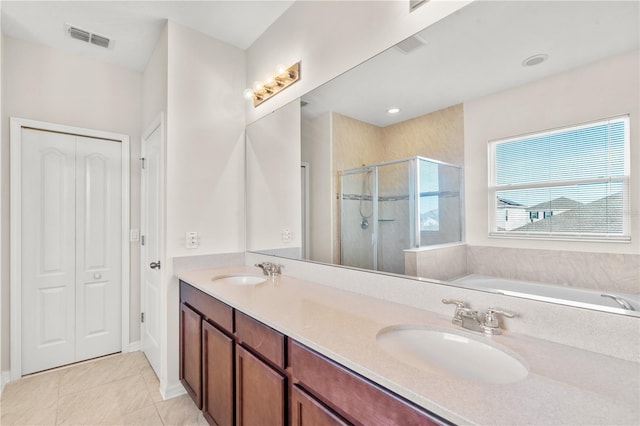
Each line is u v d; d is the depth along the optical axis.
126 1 2.01
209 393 1.71
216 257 2.39
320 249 1.91
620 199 0.88
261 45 2.42
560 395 0.68
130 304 2.86
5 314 2.28
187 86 2.29
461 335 1.06
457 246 1.25
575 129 0.97
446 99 1.30
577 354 0.89
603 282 0.91
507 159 1.13
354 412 0.86
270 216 2.31
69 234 2.58
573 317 0.94
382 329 1.10
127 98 2.89
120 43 2.50
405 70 1.43
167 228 2.17
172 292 2.17
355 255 1.69
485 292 1.14
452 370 1.01
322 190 1.89
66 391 2.16
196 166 2.32
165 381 2.11
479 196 1.20
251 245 2.51
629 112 0.87
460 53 1.24
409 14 1.39
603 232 0.91
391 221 1.51
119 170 2.84
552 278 1.01
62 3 2.01
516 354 0.90
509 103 1.12
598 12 0.93
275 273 2.14
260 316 1.25
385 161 1.54
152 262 2.49
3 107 2.30
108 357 2.71
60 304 2.53
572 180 0.97
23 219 2.38
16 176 2.34
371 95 1.58
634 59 0.86
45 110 2.49
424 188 1.38
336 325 1.14
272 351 1.19
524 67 1.08
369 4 1.57
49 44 2.49
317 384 0.99
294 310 1.32
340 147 1.77
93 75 2.72
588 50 0.94
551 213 1.02
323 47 1.85
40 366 2.43
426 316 1.24
